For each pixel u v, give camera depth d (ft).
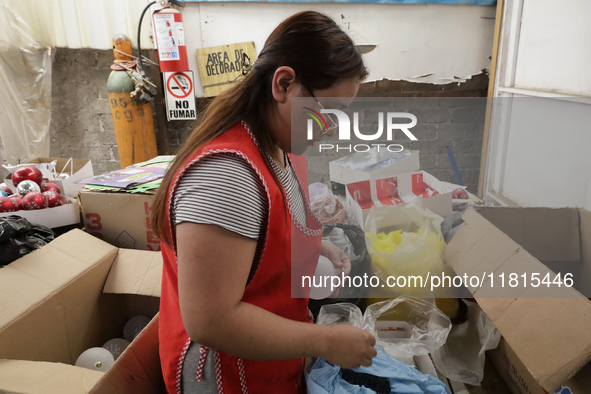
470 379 3.54
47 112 8.93
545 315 2.34
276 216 1.94
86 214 4.57
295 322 2.04
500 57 7.75
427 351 3.14
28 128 8.82
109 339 4.39
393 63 8.72
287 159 2.39
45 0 8.16
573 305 2.25
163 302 2.52
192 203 1.71
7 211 4.61
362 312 3.38
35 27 8.27
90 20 8.38
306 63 1.86
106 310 4.30
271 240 1.97
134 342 2.76
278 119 2.02
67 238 4.06
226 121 1.96
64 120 9.34
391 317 3.26
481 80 8.82
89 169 5.94
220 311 1.76
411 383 2.69
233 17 8.53
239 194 1.75
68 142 9.54
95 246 4.14
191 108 8.68
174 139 9.37
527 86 7.04
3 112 8.50
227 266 1.74
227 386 2.27
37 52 8.46
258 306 2.13
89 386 2.50
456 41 8.56
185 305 1.77
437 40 8.56
